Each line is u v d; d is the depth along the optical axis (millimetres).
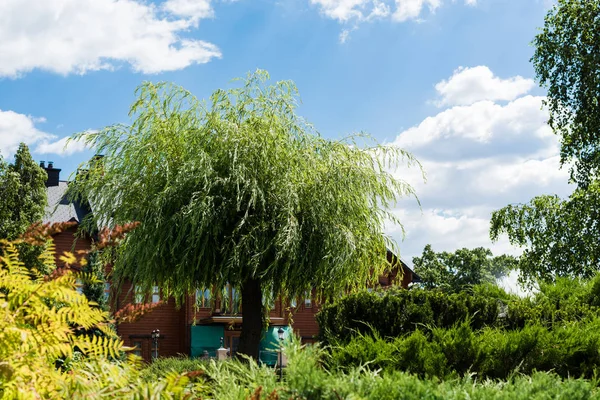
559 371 4289
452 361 4254
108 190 10711
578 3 18141
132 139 11086
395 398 2461
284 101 11234
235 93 11305
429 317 5648
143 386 2020
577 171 18125
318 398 2367
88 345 2230
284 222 10242
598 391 2713
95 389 2002
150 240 10039
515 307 5680
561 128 18375
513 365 4258
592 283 6402
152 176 10719
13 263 2178
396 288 12211
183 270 10062
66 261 2135
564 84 18000
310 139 11375
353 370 2635
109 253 10914
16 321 2062
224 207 10273
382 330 5699
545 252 19469
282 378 2566
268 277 10766
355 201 11117
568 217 19156
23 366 1957
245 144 10617
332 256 10469
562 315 5574
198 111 11227
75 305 2152
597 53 17578
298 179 10914
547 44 18188
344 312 5891
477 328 5598
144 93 11188
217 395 2457
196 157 10453
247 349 10938
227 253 10398
